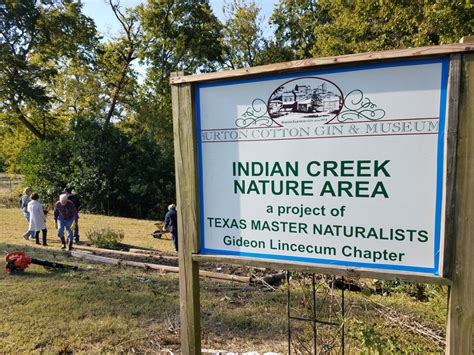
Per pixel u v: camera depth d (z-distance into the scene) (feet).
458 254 7.68
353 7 57.52
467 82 7.49
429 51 7.61
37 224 39.65
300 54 112.16
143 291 22.44
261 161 9.34
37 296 20.86
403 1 42.60
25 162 84.43
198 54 107.55
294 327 16.70
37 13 90.22
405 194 8.11
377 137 8.25
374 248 8.40
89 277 25.23
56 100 101.86
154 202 85.71
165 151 90.12
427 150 7.92
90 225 59.77
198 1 103.71
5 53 86.48
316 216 8.87
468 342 7.72
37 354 14.44
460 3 33.83
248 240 9.60
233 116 9.57
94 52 106.22
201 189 10.03
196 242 10.05
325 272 8.72
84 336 16.05
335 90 8.52
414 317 18.12
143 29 104.47
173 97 10.09
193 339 10.35
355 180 8.48
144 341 15.65
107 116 104.99
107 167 81.00
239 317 18.29
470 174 7.55
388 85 8.11
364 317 17.63
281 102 9.04
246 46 121.90
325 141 8.68
